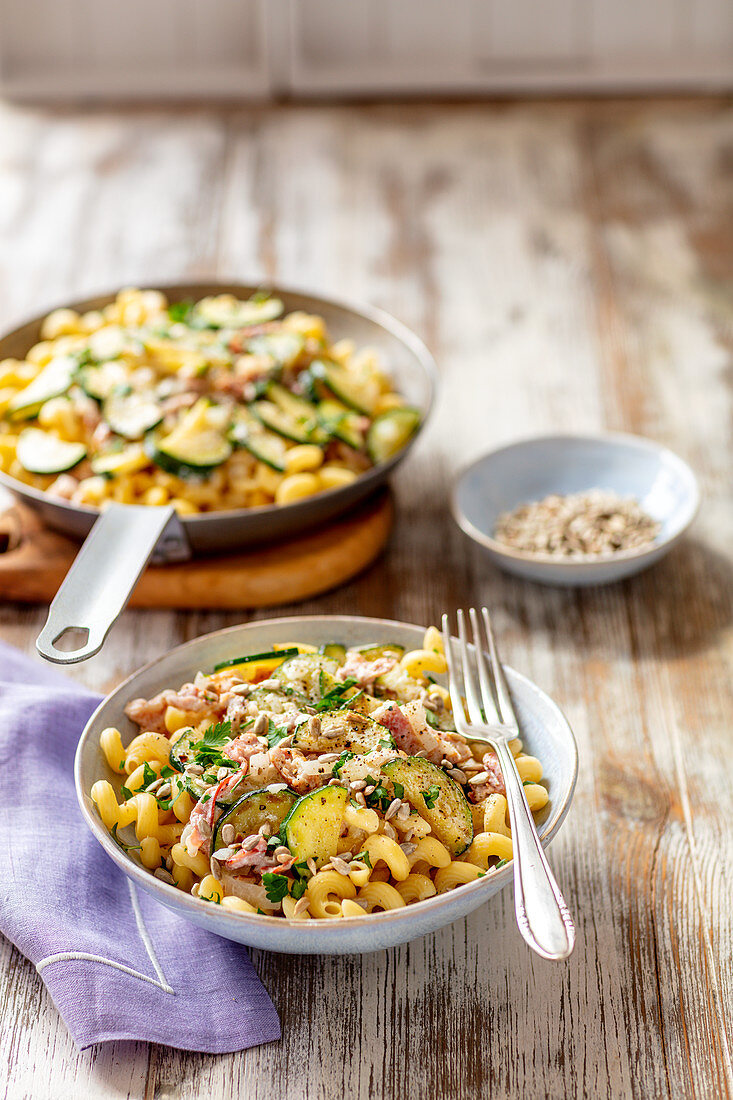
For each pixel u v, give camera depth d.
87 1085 0.94
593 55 3.18
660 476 1.65
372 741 1.01
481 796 1.03
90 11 3.07
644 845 1.18
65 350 1.68
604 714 1.36
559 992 1.03
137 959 1.02
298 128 2.96
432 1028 0.99
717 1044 0.98
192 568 1.51
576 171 2.75
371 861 0.96
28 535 1.58
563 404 1.97
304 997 1.02
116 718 1.11
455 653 1.19
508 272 2.38
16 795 1.14
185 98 3.11
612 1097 0.94
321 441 1.57
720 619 1.51
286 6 3.01
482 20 3.13
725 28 3.13
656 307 2.26
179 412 1.56
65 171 2.74
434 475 1.80
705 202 2.62
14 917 1.03
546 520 1.61
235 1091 0.94
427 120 3.01
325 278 2.35
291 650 1.15
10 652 1.39
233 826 0.96
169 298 1.86
